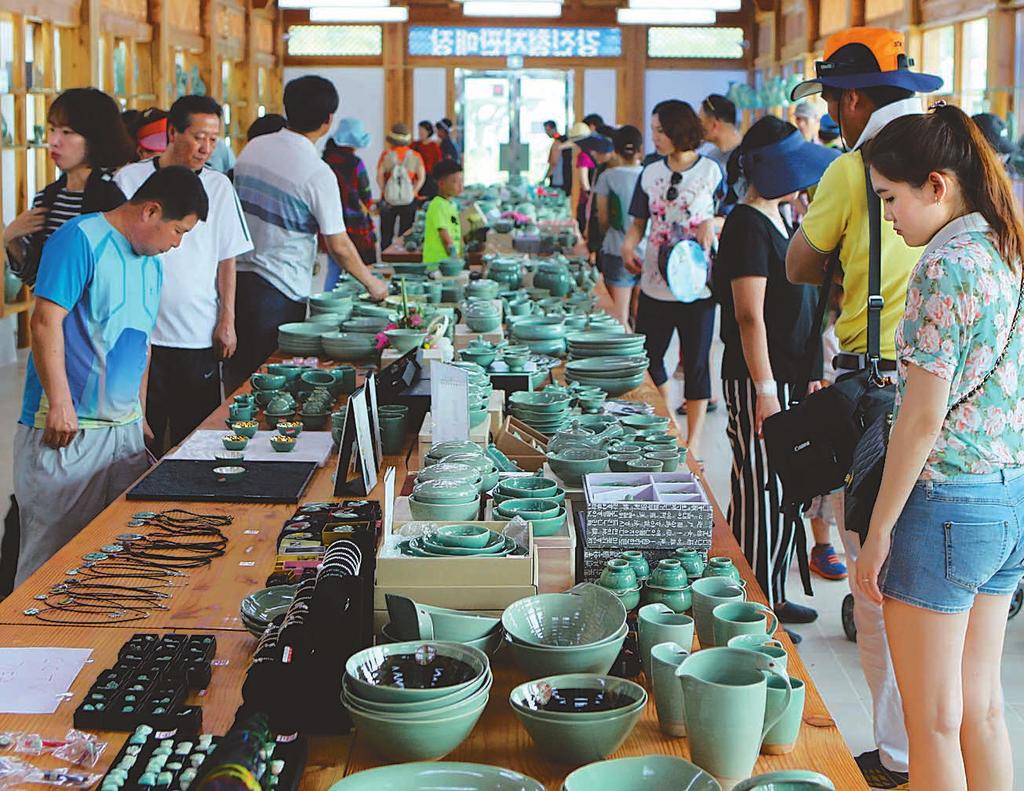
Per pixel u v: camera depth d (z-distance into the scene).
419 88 21.12
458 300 6.47
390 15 15.71
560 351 4.98
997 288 2.31
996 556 2.41
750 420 4.14
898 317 3.07
